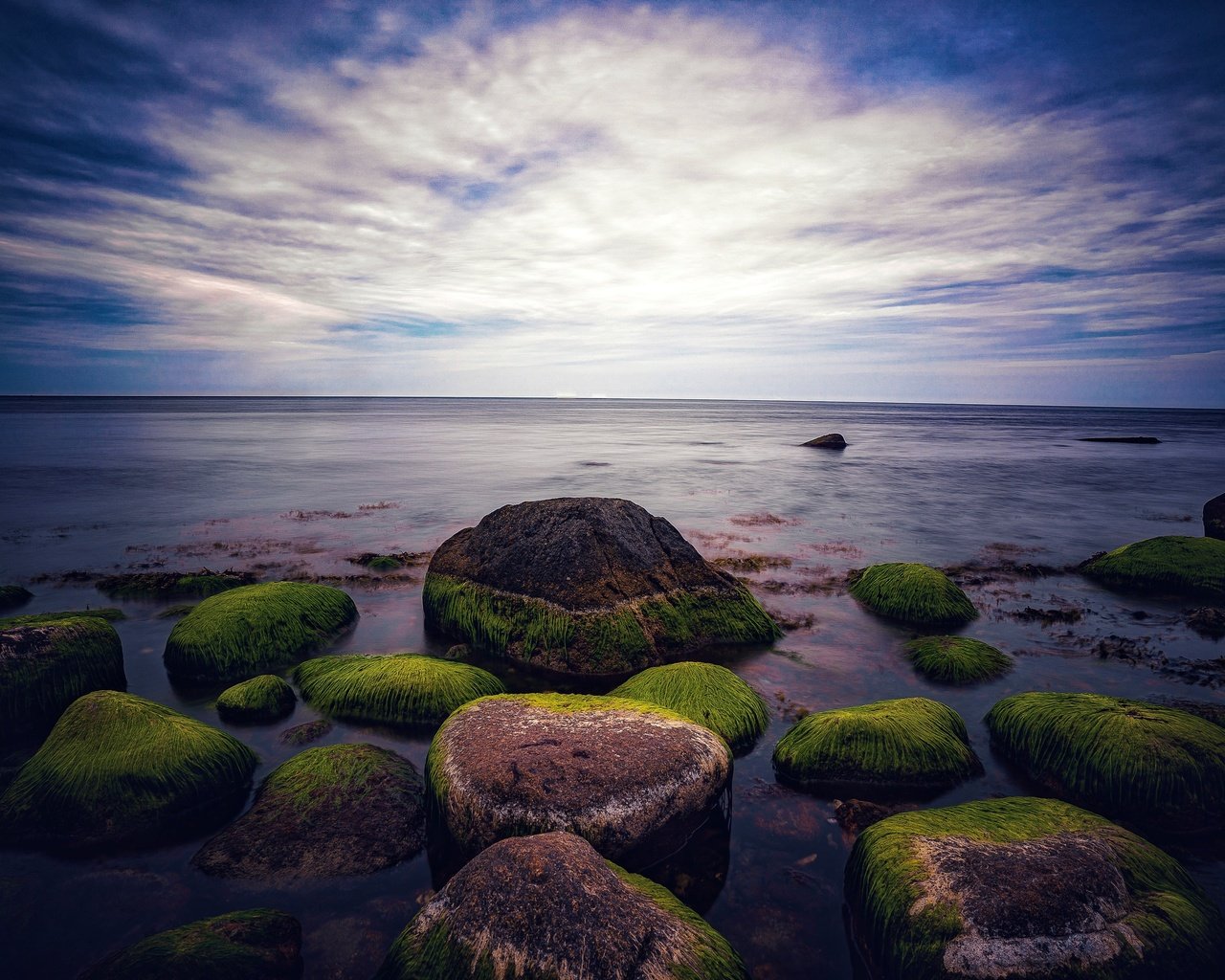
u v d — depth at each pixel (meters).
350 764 6.89
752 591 14.74
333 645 11.26
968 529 22.55
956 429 103.50
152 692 9.37
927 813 5.83
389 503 26.70
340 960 4.82
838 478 36.41
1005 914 4.45
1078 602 14.05
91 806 6.23
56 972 4.68
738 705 8.27
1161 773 6.48
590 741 6.39
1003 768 7.46
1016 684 9.70
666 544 12.07
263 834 5.98
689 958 4.29
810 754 7.21
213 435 67.69
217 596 11.24
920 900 4.72
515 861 4.59
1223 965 4.41
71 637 8.92
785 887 5.62
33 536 20.42
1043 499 29.61
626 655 10.30
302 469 38.53
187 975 4.28
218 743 7.11
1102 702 7.62
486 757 6.09
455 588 12.12
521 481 33.53
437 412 180.12
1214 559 14.72
